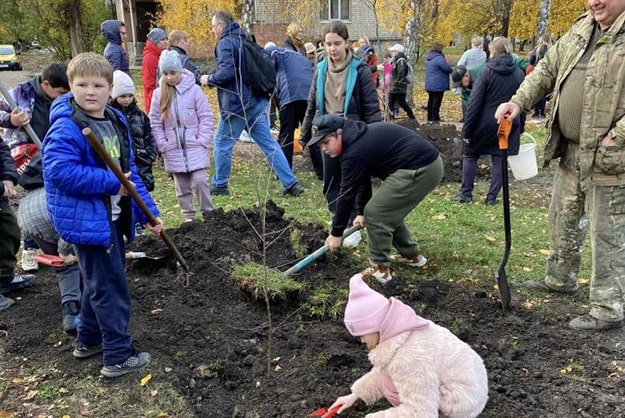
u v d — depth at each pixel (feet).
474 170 23.98
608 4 11.67
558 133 13.74
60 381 11.73
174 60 19.47
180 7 68.80
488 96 22.47
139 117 18.74
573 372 11.66
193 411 10.72
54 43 79.00
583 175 12.77
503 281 13.94
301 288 14.32
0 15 95.71
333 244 14.80
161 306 14.25
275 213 18.57
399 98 43.93
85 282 11.32
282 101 26.50
